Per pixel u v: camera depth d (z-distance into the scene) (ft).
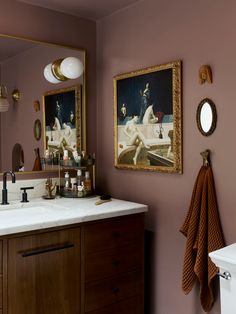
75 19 8.62
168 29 7.16
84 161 8.42
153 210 7.59
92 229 6.44
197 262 6.19
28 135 7.94
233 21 6.01
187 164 6.84
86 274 6.36
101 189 9.01
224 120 6.17
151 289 7.66
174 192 7.12
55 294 5.99
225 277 5.05
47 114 8.20
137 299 7.11
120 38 8.32
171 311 7.22
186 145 6.85
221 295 5.16
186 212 6.87
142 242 7.18
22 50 7.82
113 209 6.78
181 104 6.89
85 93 8.85
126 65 8.17
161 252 7.43
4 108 7.64
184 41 6.84
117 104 8.36
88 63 8.89
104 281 6.61
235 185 6.02
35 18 7.97
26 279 5.67
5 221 5.81
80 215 6.24
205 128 6.44
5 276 5.45
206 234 6.26
